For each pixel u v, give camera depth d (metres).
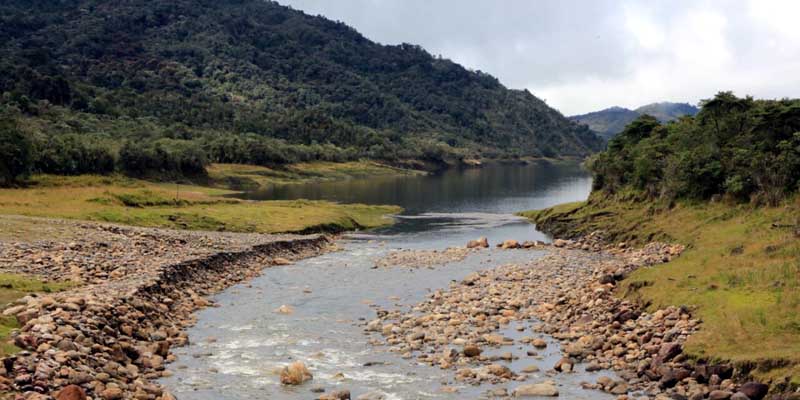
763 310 26.84
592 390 23.33
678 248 56.88
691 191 71.25
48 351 21.33
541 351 28.58
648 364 25.22
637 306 33.22
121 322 28.33
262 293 42.50
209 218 78.50
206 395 22.55
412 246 73.00
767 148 68.31
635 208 80.88
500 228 92.31
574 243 72.50
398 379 24.77
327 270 52.97
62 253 42.53
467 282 45.72
